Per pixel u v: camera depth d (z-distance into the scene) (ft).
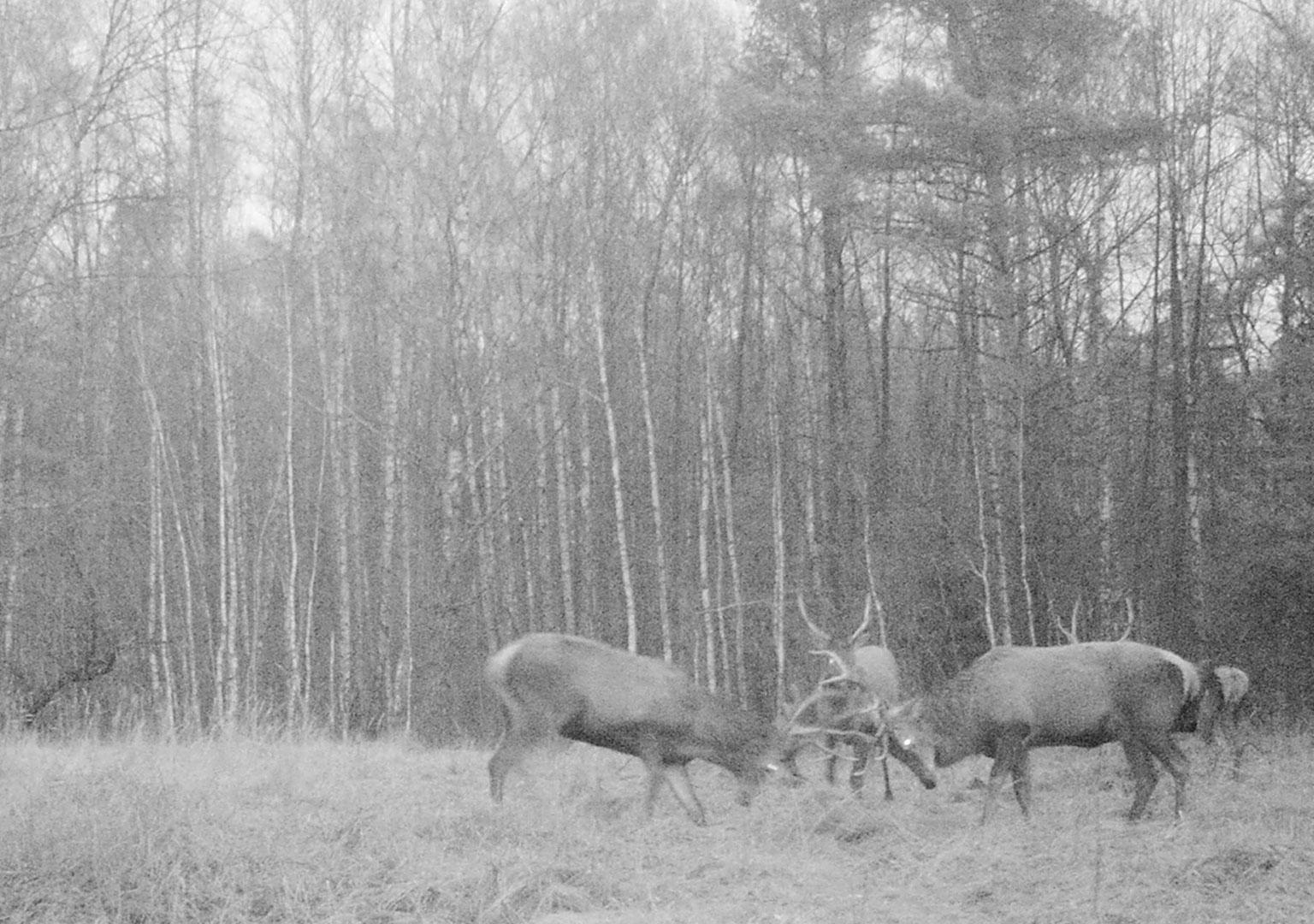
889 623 89.04
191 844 29.43
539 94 96.32
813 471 95.71
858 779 43.47
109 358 96.43
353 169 90.89
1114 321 103.91
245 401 109.40
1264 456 79.46
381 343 103.04
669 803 41.19
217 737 60.18
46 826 29.19
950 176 85.05
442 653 73.97
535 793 40.60
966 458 96.68
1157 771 40.01
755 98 82.38
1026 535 82.99
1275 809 39.01
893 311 120.06
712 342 109.50
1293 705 78.18
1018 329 83.15
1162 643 83.46
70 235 91.56
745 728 39.70
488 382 86.12
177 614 104.22
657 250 96.63
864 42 93.30
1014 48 84.12
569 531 97.81
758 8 92.07
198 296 93.81
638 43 98.84
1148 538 87.40
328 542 110.01
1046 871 31.48
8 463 77.92
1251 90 94.27
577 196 96.78
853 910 28.50
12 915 26.00
